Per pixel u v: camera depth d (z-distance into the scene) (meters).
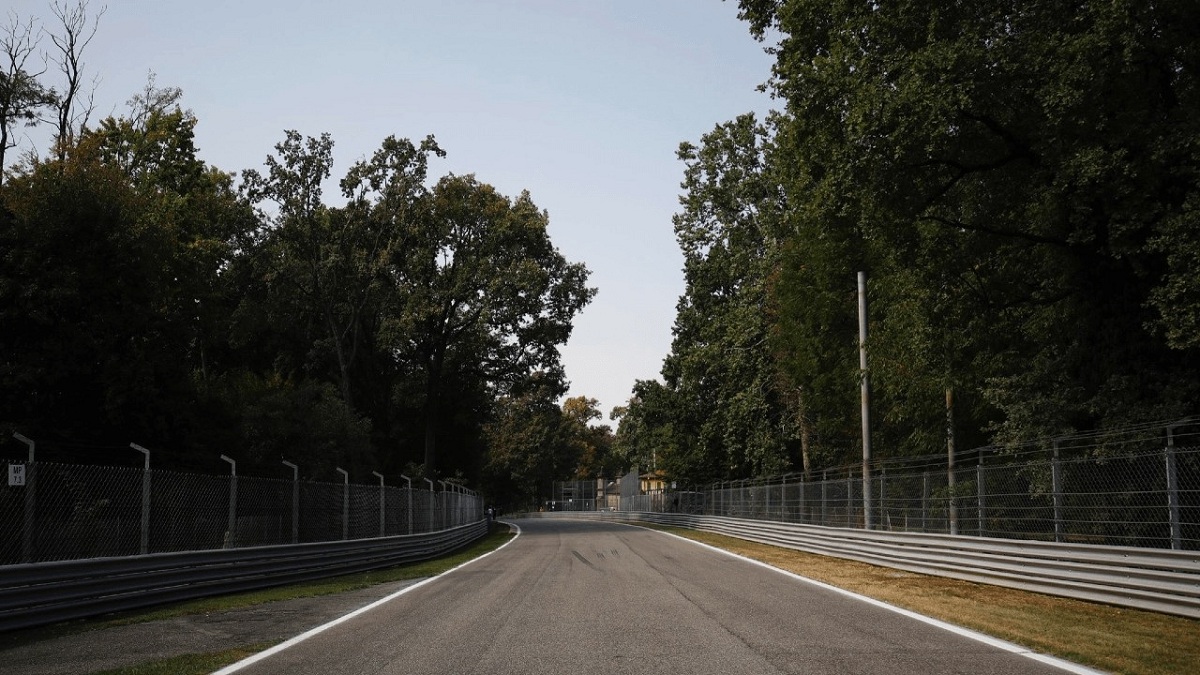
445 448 64.50
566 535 41.28
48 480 12.82
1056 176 17.50
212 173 49.12
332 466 36.28
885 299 29.39
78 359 23.30
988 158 19.84
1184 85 17.52
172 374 26.11
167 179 37.31
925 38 19.27
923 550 17.61
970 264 21.69
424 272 54.59
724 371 45.88
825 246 26.11
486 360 60.59
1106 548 12.02
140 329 25.14
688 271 49.16
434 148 52.81
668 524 56.62
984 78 17.55
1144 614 11.00
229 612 11.84
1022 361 21.84
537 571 18.69
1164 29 16.98
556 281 58.06
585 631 9.63
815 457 43.50
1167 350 18.56
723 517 41.78
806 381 38.09
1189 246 15.24
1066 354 20.08
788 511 30.75
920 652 8.13
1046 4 18.11
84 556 13.20
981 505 16.50
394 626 10.15
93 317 23.67
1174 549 11.05
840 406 37.25
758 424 44.66
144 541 12.88
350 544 19.22
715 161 43.38
